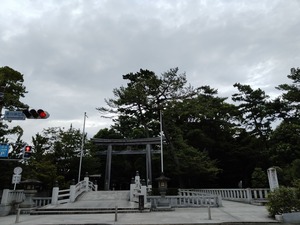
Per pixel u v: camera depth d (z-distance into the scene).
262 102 43.75
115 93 35.03
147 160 33.16
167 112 34.25
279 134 30.33
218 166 40.56
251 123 43.91
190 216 12.63
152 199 19.17
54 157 30.05
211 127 42.03
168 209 16.59
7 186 23.94
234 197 23.59
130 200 19.77
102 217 13.15
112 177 45.41
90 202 19.27
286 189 11.53
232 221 10.55
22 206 17.88
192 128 40.78
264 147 40.09
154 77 33.88
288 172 22.41
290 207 11.05
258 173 24.83
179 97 34.38
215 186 40.75
